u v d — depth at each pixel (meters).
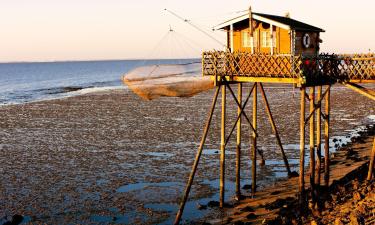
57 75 194.12
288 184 27.34
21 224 22.56
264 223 20.22
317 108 23.77
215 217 22.58
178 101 73.94
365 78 23.23
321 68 23.23
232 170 31.12
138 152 36.97
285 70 22.08
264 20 23.20
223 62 22.95
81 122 52.97
